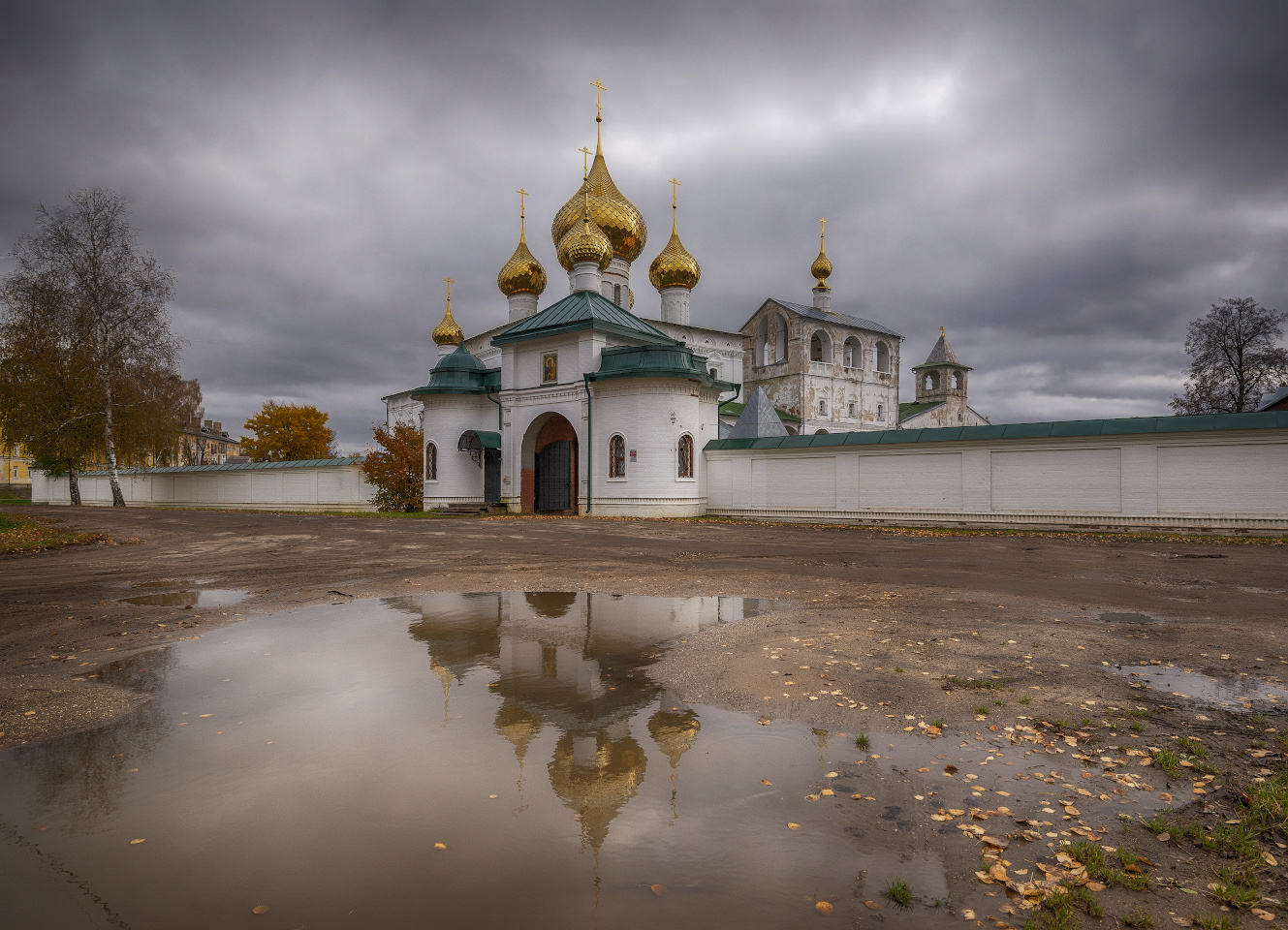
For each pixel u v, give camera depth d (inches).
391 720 198.5
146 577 461.1
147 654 268.5
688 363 1178.0
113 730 191.3
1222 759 170.6
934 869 127.0
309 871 125.3
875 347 2361.0
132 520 1007.6
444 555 574.9
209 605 365.1
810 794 154.3
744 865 127.4
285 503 1667.1
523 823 141.4
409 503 1411.2
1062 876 125.2
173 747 179.6
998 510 908.0
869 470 1013.2
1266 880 123.3
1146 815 145.9
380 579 447.2
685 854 130.6
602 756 174.2
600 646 279.1
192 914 113.7
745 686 227.1
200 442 3410.4
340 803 149.8
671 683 231.9
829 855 131.0
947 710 204.1
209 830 138.8
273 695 220.1
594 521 1014.4
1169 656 256.4
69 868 126.3
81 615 340.8
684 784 159.3
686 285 1921.8
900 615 330.0
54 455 1621.6
